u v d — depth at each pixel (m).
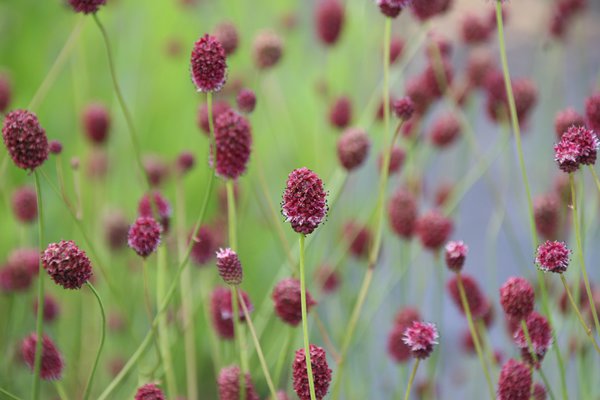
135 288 0.97
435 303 0.99
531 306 0.69
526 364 0.69
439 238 0.82
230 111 0.71
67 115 1.24
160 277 0.78
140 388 0.69
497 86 0.87
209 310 0.79
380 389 0.94
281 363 0.75
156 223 0.71
